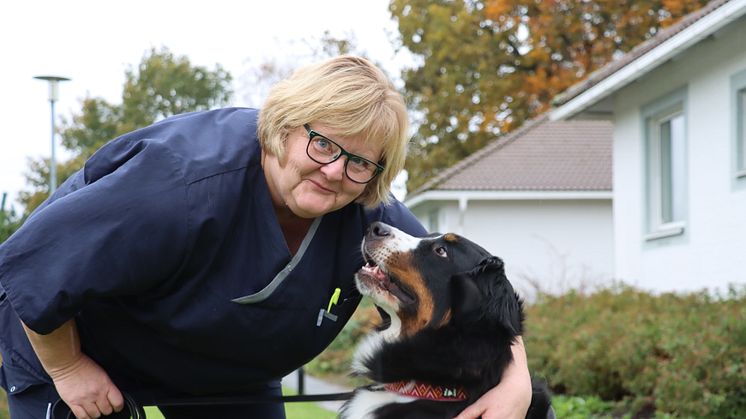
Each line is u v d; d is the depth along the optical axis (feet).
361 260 11.34
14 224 24.43
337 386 38.70
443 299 11.30
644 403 23.27
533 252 61.26
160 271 9.23
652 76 36.73
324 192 9.71
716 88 32.12
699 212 33.37
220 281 9.76
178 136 9.57
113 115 130.41
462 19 85.81
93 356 10.25
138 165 9.12
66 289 8.67
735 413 21.02
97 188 8.92
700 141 33.32
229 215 9.52
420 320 11.38
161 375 10.47
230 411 11.71
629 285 35.37
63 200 8.91
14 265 8.67
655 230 37.14
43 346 9.25
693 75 33.68
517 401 10.77
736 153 30.94
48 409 9.93
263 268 9.86
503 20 84.23
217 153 9.59
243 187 9.67
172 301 9.64
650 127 37.42
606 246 61.16
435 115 87.71
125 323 9.93
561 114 41.65
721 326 22.17
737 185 30.91
